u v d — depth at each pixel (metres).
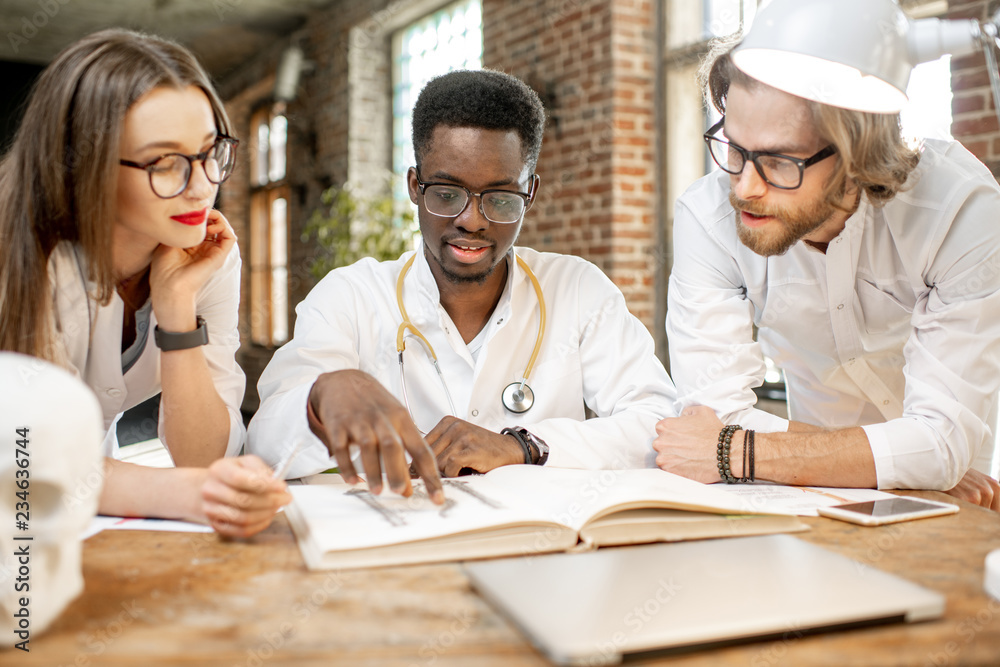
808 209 1.00
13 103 6.19
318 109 5.79
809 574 0.62
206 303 1.16
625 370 1.33
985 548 0.74
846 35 0.86
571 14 3.57
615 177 3.38
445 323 1.29
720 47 1.18
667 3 3.39
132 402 1.23
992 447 1.42
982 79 2.12
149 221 0.93
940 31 0.95
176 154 0.90
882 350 1.32
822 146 0.97
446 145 1.11
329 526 0.72
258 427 1.09
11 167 0.94
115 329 1.06
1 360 0.54
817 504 0.91
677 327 1.30
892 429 1.04
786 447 1.03
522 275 1.35
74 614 0.57
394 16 5.00
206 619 0.56
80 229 0.90
